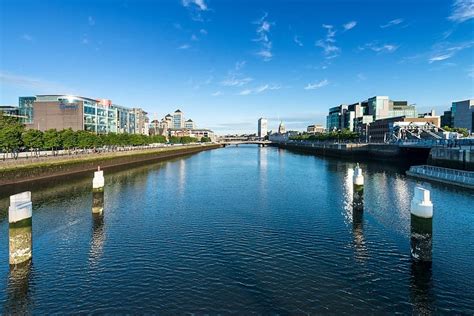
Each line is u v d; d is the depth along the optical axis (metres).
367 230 28.56
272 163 103.50
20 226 21.38
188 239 26.47
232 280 19.44
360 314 16.17
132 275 20.12
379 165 92.00
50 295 17.92
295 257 22.72
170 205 38.84
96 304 17.05
